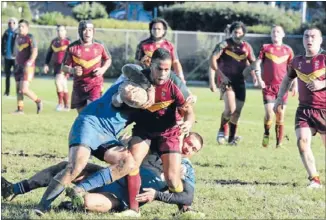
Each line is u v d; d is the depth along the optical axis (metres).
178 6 104.56
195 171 29.81
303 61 27.78
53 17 103.12
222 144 39.56
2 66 85.50
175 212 20.91
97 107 19.47
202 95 72.75
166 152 19.95
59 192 19.20
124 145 20.52
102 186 19.72
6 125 42.50
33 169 28.16
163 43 33.31
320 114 27.61
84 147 18.97
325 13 108.38
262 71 39.88
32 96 50.62
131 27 98.94
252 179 28.62
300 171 31.19
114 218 19.23
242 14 102.25
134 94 18.91
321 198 25.06
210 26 103.12
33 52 50.12
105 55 33.72
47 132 40.41
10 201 20.83
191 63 92.06
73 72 33.03
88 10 114.38
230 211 21.88
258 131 46.31
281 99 29.48
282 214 21.81
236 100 39.56
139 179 19.91
